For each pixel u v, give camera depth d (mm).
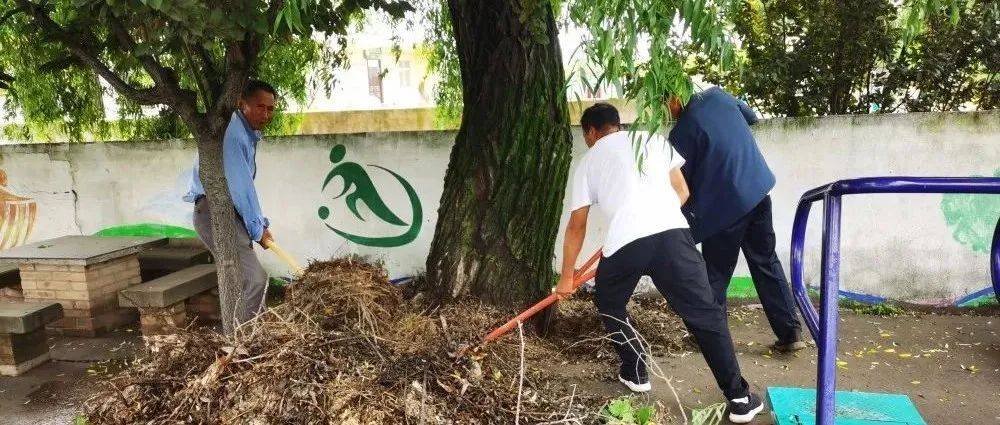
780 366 3389
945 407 2871
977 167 4105
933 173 4168
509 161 3621
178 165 5012
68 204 5184
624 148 2699
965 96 4883
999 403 2895
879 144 4191
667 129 4285
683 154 3209
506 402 2504
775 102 5148
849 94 5094
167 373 2582
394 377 2457
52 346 3971
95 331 4137
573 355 3506
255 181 4949
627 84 1794
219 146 2973
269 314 3016
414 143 4711
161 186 5059
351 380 2436
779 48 4887
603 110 2840
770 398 2822
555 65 3625
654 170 2695
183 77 5066
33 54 5113
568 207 4570
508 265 3666
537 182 3639
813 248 4410
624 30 1695
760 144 4324
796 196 4340
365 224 4871
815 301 4410
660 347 3605
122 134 6066
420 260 4836
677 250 2629
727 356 2658
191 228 5070
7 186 5215
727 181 3133
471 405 2418
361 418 2291
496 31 3566
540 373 3078
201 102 5539
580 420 2457
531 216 3652
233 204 3184
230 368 2520
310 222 4938
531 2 2852
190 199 3529
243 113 3295
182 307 4121
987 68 4699
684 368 3357
